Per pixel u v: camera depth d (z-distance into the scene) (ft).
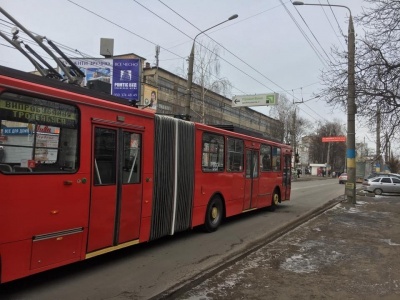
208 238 30.86
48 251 17.58
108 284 18.90
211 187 33.04
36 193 16.99
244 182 39.63
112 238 21.49
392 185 89.76
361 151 288.92
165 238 30.66
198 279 19.26
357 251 26.45
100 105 20.61
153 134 25.20
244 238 31.09
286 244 28.58
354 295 17.79
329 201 63.16
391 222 39.81
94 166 20.20
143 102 109.91
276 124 186.70
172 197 27.45
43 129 17.42
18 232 16.24
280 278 20.21
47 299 16.71
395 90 43.39
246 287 18.75
